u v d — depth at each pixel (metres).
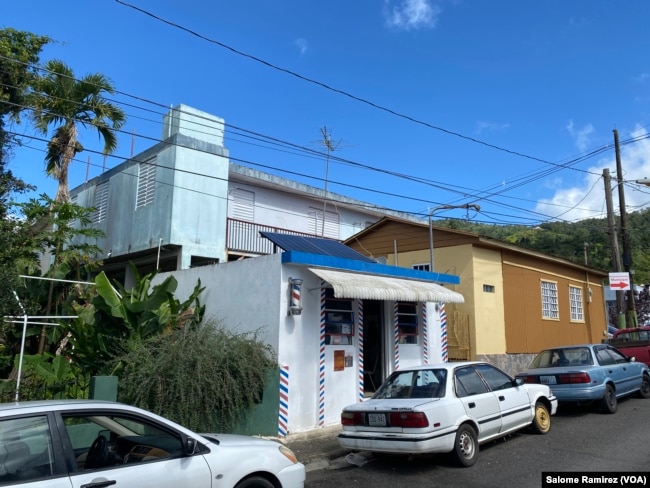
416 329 12.88
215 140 18.41
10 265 9.27
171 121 17.70
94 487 3.75
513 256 17.97
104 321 10.30
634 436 8.59
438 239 17.00
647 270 35.47
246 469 4.59
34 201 13.55
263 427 8.86
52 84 15.44
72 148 16.06
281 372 9.25
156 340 8.81
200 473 4.30
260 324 9.86
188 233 16.27
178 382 7.88
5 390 7.55
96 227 19.64
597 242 35.06
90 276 20.84
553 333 19.41
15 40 12.40
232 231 17.86
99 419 4.25
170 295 10.24
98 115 16.05
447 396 7.37
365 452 8.32
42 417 3.87
